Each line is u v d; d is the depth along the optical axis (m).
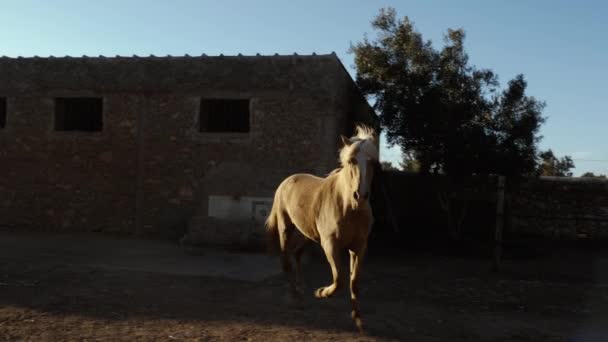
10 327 5.90
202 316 6.58
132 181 14.91
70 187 15.23
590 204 19.52
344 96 15.44
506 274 11.12
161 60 14.82
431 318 6.95
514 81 16.47
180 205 14.59
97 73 15.18
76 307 6.84
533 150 16.23
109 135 15.07
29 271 9.22
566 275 11.24
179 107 14.69
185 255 11.88
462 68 16.77
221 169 14.36
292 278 7.67
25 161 15.47
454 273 11.06
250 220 13.73
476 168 15.92
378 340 5.79
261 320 6.46
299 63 13.91
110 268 9.80
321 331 6.05
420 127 15.69
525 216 19.97
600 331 6.57
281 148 13.96
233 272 9.90
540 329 6.60
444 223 18.91
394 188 19.33
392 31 17.28
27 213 15.41
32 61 15.55
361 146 5.71
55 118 15.51
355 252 6.20
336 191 6.12
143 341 5.53
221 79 14.40
